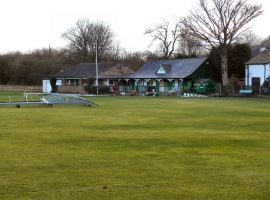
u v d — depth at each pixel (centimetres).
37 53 12206
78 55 11419
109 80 8406
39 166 1135
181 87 7194
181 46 10075
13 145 1488
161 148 1420
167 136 1712
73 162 1187
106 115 2758
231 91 6419
